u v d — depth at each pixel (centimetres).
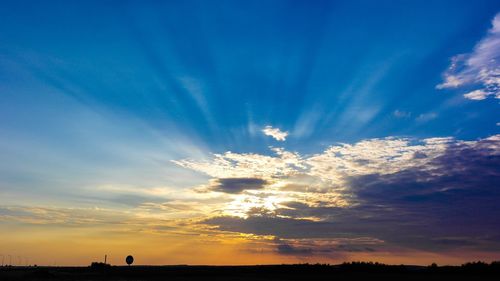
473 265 9194
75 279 7606
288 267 10725
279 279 7575
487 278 7481
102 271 10138
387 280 7462
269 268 10725
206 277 8169
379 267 9825
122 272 9631
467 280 7219
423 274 8581
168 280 7400
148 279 7606
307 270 9969
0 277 7944
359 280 7150
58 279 7531
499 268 8769
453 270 9106
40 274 8206
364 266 9994
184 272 9675
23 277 7981
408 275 8369
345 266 10375
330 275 8775
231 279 7500
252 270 10375
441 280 6969
